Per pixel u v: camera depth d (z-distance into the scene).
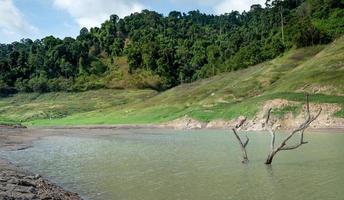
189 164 37.47
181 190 25.91
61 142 68.19
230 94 115.19
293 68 126.50
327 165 34.28
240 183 27.72
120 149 54.16
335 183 26.73
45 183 27.34
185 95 131.62
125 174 32.88
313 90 90.50
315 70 104.50
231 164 36.75
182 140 65.56
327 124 74.31
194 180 29.30
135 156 45.47
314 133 66.19
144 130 97.12
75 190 26.83
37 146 60.62
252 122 84.69
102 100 197.75
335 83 89.38
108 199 24.00
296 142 53.72
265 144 53.75
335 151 43.19
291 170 32.31
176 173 32.59
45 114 173.38
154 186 27.48
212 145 55.31
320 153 41.97
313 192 24.28
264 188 25.83
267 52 169.88
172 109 119.94
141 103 145.75
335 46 120.06
